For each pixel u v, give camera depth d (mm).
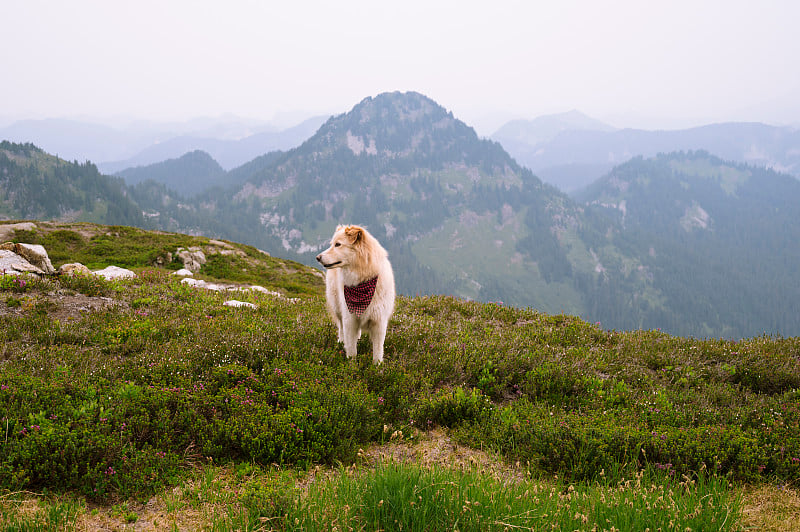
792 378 7391
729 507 3730
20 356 5906
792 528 3676
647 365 8328
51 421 4281
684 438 4988
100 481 3863
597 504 3637
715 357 8719
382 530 3289
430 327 9031
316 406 5098
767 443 5070
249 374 5809
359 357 6922
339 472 4145
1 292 8461
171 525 3486
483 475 3996
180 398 5020
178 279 14336
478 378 6934
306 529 3209
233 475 4223
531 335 9281
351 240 6387
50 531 3211
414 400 5914
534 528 3213
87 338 6969
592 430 5066
